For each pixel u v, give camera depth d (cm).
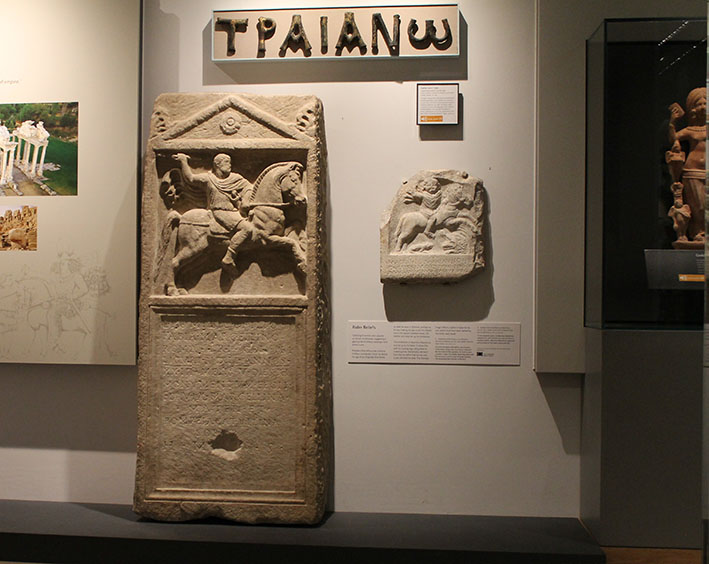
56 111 313
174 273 299
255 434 292
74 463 323
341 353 314
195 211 300
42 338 314
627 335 280
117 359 311
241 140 297
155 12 320
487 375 310
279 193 296
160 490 294
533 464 309
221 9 318
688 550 279
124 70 311
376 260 312
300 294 297
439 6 307
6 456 326
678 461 279
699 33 279
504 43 310
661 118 283
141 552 274
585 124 300
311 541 272
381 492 312
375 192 313
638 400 280
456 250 304
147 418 295
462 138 311
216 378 294
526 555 265
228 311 294
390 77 313
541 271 302
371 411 313
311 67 315
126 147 311
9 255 316
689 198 276
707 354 203
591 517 290
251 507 290
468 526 295
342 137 314
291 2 315
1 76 316
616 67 286
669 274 277
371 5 310
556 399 308
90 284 312
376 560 267
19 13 315
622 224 280
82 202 312
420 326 311
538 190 302
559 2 301
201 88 318
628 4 298
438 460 311
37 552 279
